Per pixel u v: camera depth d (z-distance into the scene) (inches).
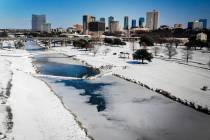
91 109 2137.1
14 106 1988.2
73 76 3661.4
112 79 3376.0
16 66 4087.1
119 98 2479.1
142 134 1674.5
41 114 1881.2
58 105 2134.6
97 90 2783.0
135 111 2106.3
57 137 1534.2
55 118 1824.6
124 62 5039.4
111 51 7367.1
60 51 7549.2
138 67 4370.1
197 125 1828.2
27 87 2655.0
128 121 1887.3
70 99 2416.3
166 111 2112.5
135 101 2384.4
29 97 2290.8
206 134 1683.1
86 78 3442.4
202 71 4028.1
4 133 1512.1
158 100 2420.0
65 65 4758.9
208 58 5861.2
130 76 3535.9
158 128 1770.4
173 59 5639.8
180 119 1937.7
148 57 4879.4
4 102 2050.9
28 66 4301.2
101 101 2373.3
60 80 3314.5
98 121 1873.8
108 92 2699.3
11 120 1712.6
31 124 1688.0
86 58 5703.7
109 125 1806.1
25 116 1811.0
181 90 2760.8
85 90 2780.5
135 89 2829.7
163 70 4074.8
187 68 4328.3
